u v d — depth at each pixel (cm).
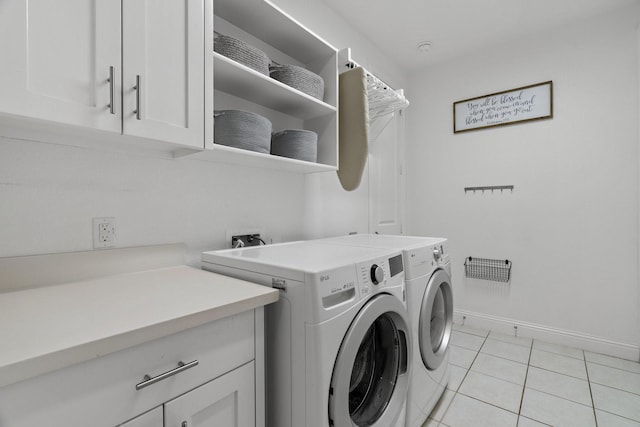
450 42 264
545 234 250
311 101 158
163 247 129
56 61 77
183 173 137
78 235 108
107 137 98
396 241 172
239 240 153
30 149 98
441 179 300
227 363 82
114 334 61
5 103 69
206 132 110
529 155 256
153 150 123
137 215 123
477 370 205
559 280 245
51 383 55
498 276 270
